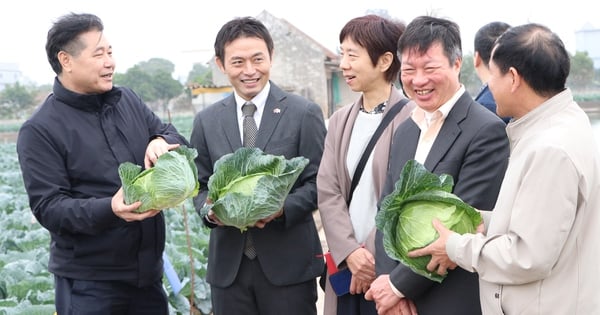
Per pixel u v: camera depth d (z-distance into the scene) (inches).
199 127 171.0
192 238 368.8
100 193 152.3
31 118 149.9
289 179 141.1
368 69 154.9
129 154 157.4
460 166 132.8
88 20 147.6
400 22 157.1
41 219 148.2
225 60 163.3
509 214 111.0
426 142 138.9
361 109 163.6
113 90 156.3
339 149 161.2
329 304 162.7
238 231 162.6
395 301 133.3
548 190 103.4
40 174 147.1
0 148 1557.6
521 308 110.1
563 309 107.4
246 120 165.2
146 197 136.5
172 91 2965.1
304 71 1616.6
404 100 157.6
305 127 164.4
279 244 162.1
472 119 133.4
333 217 155.9
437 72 131.6
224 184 145.9
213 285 167.2
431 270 123.1
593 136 110.4
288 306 164.2
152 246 159.2
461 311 129.6
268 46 164.6
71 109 151.1
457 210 121.9
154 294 165.6
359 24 154.3
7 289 279.0
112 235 151.9
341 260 151.8
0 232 424.5
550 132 107.0
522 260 105.5
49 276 307.3
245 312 166.6
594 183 106.9
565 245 106.8
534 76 108.4
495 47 113.2
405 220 123.6
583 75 1872.5
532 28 110.8
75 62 146.9
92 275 152.9
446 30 132.4
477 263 112.3
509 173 113.0
